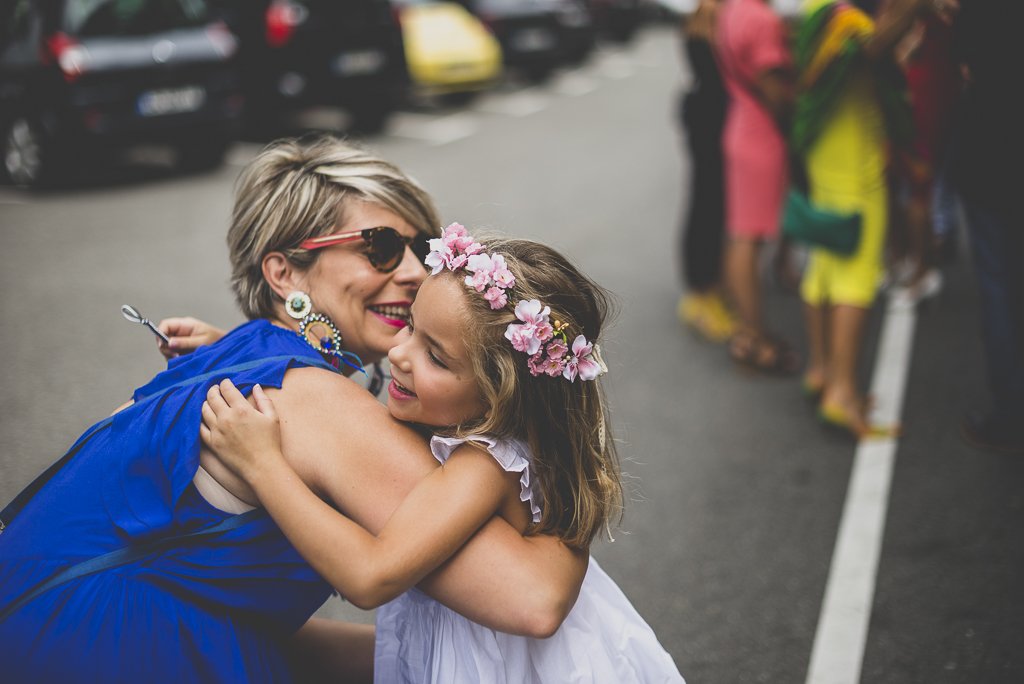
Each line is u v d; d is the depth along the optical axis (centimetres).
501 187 747
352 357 146
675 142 953
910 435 346
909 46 341
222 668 116
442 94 1151
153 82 691
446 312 116
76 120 667
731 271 404
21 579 117
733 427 360
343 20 860
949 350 422
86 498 119
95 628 112
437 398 118
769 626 241
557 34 1332
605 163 853
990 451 331
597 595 141
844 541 280
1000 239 307
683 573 267
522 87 1336
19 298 475
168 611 114
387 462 117
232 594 118
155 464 118
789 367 412
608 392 392
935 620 240
